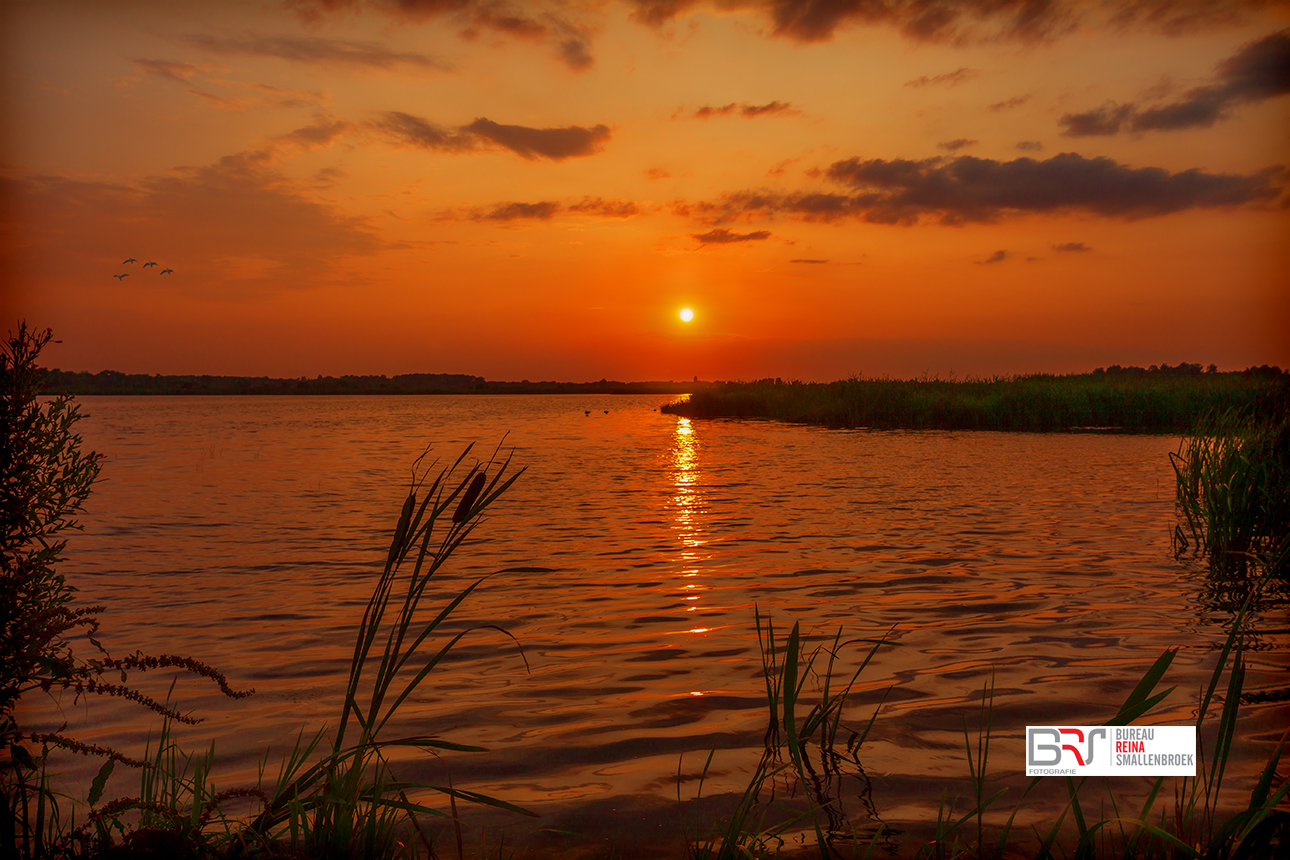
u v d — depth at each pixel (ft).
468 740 14.39
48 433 10.89
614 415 194.49
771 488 52.80
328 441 102.37
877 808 11.59
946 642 20.15
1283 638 20.18
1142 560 30.37
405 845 10.21
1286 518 29.32
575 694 16.75
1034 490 50.39
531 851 10.53
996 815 11.40
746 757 13.51
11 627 9.48
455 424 149.69
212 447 91.91
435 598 25.49
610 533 37.29
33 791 11.07
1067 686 16.76
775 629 21.59
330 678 18.01
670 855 10.40
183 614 23.70
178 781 11.24
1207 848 9.22
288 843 9.11
